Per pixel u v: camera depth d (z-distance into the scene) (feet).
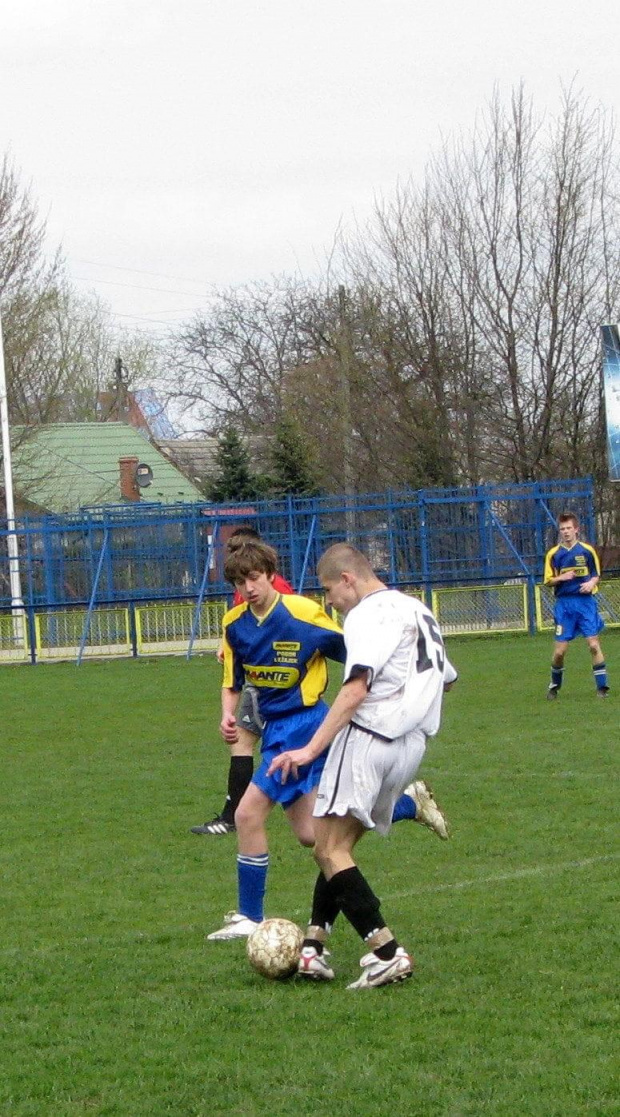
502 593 138.51
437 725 29.81
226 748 69.15
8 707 93.45
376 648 28.45
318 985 29.55
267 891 38.52
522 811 48.49
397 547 146.92
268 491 208.95
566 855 41.29
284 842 45.85
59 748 71.41
